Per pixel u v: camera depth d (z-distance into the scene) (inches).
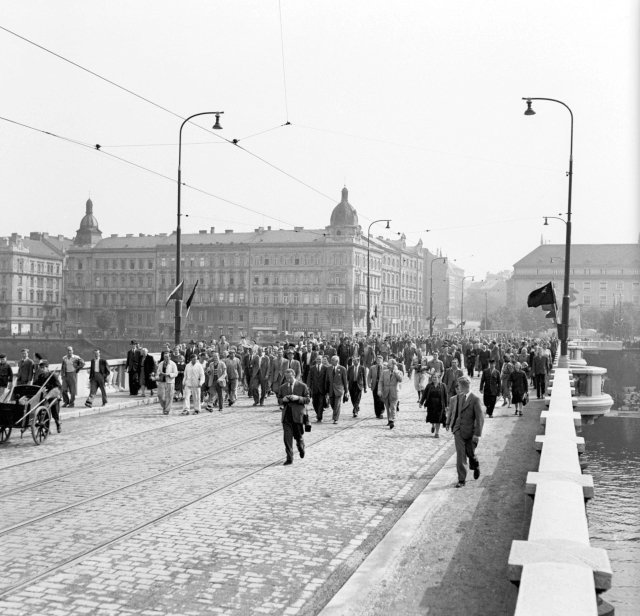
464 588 304.2
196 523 407.5
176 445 677.9
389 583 310.0
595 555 197.0
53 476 532.4
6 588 306.8
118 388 1184.8
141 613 282.7
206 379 975.6
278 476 538.3
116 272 5113.2
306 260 4618.6
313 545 369.4
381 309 5167.3
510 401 1055.6
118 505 446.9
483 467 575.5
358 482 519.2
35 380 742.5
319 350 1245.1
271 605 291.6
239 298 4768.7
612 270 6289.4
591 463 1355.8
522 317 5477.4
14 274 5295.3
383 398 816.3
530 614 157.0
